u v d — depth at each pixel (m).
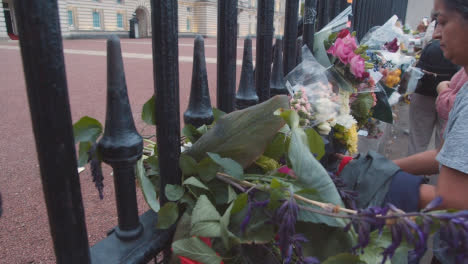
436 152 1.35
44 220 2.58
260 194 0.81
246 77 1.24
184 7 36.56
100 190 0.77
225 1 1.05
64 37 29.02
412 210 1.00
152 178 1.02
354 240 0.78
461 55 0.99
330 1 2.14
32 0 0.52
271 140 0.89
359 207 1.03
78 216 0.65
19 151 4.00
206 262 0.72
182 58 14.34
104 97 7.13
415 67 3.34
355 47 1.78
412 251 0.73
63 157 0.60
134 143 0.74
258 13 1.28
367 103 1.96
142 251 0.83
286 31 1.59
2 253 2.21
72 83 8.70
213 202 0.88
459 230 0.58
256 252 0.81
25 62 0.55
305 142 0.83
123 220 0.84
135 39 33.28
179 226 0.84
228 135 0.87
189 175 0.89
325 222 0.75
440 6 1.01
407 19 8.34
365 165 1.11
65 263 0.66
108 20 33.03
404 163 1.43
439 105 2.46
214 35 39.09
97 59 13.98
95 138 0.77
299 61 1.79
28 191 3.02
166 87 0.82
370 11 3.21
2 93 7.24
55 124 0.58
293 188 0.79
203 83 0.98
